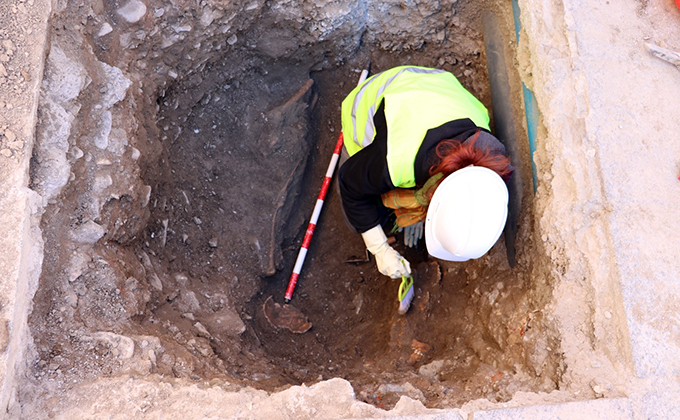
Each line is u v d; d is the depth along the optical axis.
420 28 2.52
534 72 1.96
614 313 1.66
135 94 2.02
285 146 2.61
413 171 1.74
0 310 1.47
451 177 1.68
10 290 1.48
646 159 1.78
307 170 2.75
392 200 2.03
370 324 2.49
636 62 1.89
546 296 1.83
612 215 1.71
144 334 1.75
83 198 1.79
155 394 1.55
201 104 2.45
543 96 1.90
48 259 1.66
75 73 1.75
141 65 2.09
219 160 2.50
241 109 2.58
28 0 1.70
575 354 1.66
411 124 1.73
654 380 1.56
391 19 2.52
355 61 2.73
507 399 1.67
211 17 2.17
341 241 2.72
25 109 1.63
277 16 2.38
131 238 1.97
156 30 2.07
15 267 1.50
